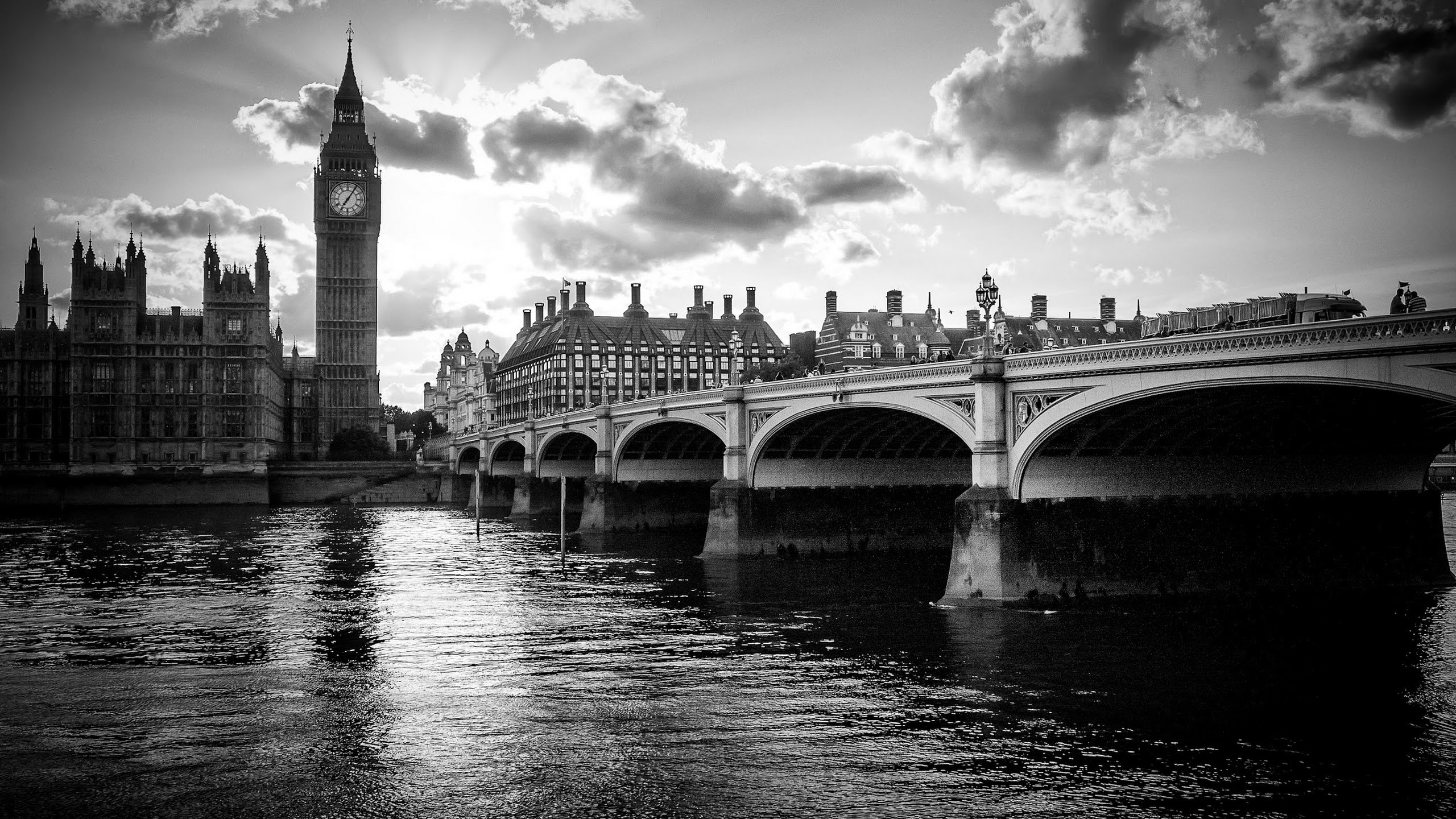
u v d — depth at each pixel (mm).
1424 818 33750
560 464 171000
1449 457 176875
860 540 95500
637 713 43969
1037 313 159500
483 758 38688
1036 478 63969
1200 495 66938
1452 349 45031
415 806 34312
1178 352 54469
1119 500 65188
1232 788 36000
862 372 76812
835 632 59375
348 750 39594
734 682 48750
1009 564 63250
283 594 75500
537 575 86125
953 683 48188
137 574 87562
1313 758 38750
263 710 44594
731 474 94000
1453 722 42656
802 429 90812
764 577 81375
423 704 45406
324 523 154625
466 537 126375
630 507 129875
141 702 45812
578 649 56125
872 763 38156
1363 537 70250
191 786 35969
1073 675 49250
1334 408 58312
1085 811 34156
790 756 38906
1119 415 60156
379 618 65625
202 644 57688
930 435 92625
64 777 36719
